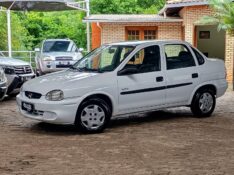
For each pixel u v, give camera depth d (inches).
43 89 333.7
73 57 746.8
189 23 747.4
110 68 357.1
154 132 344.5
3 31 1152.2
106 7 1317.7
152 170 245.4
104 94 341.1
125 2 1327.5
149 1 1403.8
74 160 265.9
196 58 399.2
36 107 332.5
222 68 418.0
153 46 374.6
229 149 291.7
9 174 239.1
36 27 1475.1
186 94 390.0
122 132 345.7
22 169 248.2
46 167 251.8
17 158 270.8
